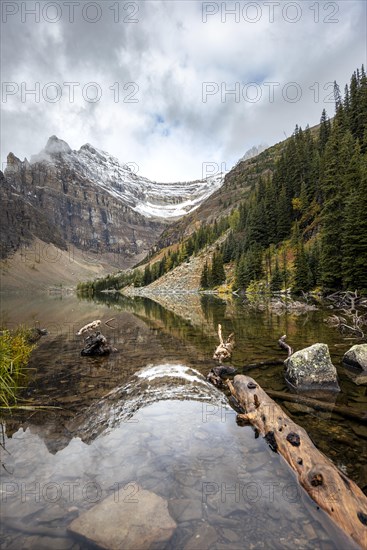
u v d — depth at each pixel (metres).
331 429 5.86
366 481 4.27
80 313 36.00
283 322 21.47
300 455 4.55
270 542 3.18
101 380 8.90
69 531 3.24
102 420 6.14
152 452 4.90
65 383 8.63
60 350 13.50
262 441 5.31
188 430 5.70
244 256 81.38
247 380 7.32
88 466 4.50
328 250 42.66
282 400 7.35
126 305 50.41
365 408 6.73
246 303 44.00
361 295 34.00
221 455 4.84
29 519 3.45
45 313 37.50
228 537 3.23
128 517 3.40
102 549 3.04
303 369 8.44
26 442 5.26
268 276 69.62
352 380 8.81
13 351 10.30
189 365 10.48
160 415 6.38
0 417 6.35
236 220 127.88
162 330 19.38
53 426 5.89
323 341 14.09
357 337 14.99
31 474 4.29
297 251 54.91
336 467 4.32
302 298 46.62
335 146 67.69
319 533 3.32
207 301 52.72
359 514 3.45
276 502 3.79
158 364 10.66
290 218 81.00
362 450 5.10
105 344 12.66
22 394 7.77
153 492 3.90
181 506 3.67
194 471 4.39
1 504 3.68
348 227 36.88
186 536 3.22
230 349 11.95
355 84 82.50
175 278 116.81
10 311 42.38
